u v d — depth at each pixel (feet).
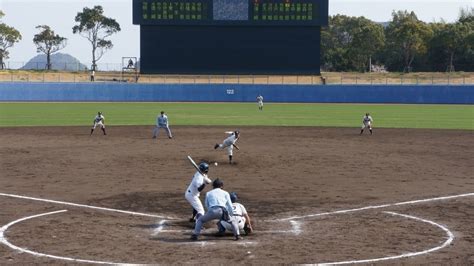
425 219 52.31
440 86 262.06
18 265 38.60
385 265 38.91
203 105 245.45
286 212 54.90
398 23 493.77
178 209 56.29
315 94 268.21
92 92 266.36
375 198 61.87
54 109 212.43
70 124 153.79
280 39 267.59
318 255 40.96
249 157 93.45
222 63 269.64
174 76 295.48
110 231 47.55
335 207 57.26
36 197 61.41
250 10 264.72
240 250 42.11
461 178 75.31
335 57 464.24
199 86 268.41
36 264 38.86
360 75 335.06
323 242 44.34
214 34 268.00
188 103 258.78
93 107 225.97
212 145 108.99
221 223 46.06
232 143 87.76
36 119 168.55
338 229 48.44
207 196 46.29
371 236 46.21
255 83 284.82
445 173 79.36
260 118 178.50
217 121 166.30
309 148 106.52
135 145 108.78
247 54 269.03
